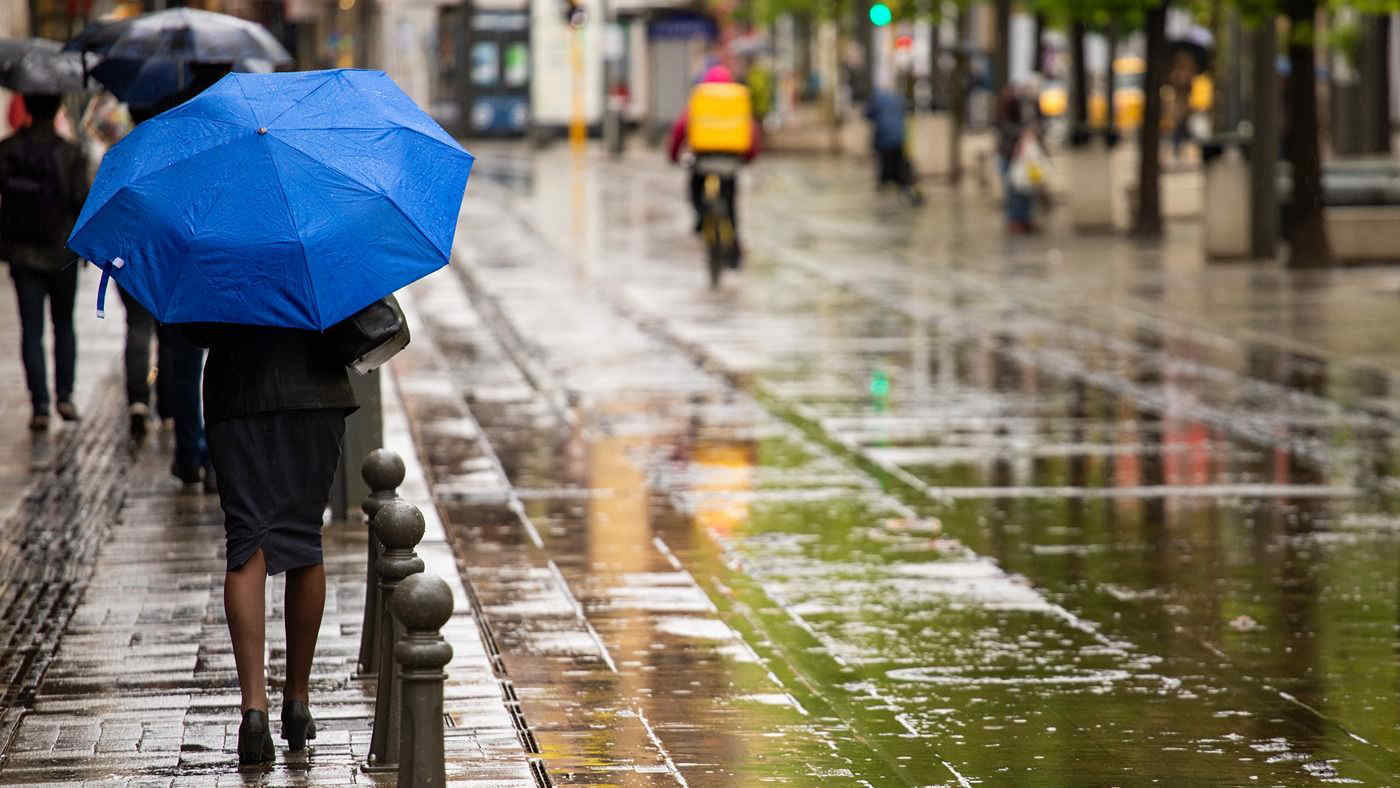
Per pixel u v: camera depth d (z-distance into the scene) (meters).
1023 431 20.97
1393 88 68.62
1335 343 27.02
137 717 10.61
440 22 91.00
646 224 47.09
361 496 15.82
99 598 13.24
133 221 9.37
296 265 9.28
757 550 15.50
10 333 26.55
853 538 15.98
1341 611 13.80
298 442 9.78
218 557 14.43
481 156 79.62
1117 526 16.50
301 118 9.59
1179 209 49.38
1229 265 37.22
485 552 15.21
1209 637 13.12
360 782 9.48
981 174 59.19
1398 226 36.59
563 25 91.88
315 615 9.97
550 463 19.06
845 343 27.77
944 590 14.32
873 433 20.84
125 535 15.14
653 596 13.88
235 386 9.73
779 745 10.49
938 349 27.17
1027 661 12.49
